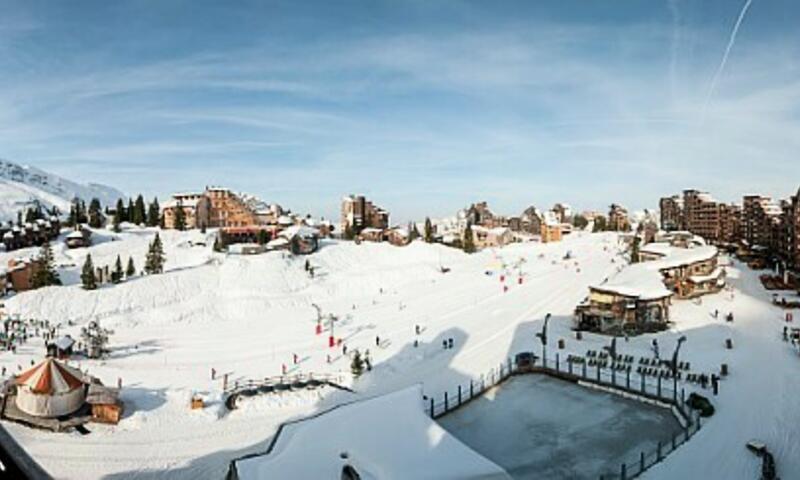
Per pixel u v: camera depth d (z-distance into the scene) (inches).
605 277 4281.5
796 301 3157.0
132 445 1508.4
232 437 1590.8
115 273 3833.7
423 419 1266.0
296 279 4328.3
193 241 5413.4
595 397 1801.2
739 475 1208.2
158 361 2415.1
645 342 2506.2
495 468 1093.8
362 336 2871.6
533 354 2213.3
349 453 1103.6
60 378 1672.0
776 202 5762.8
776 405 1587.1
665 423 1557.6
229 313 3457.2
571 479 1250.0
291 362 2411.4
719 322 2797.7
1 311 3154.5
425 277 4640.8
